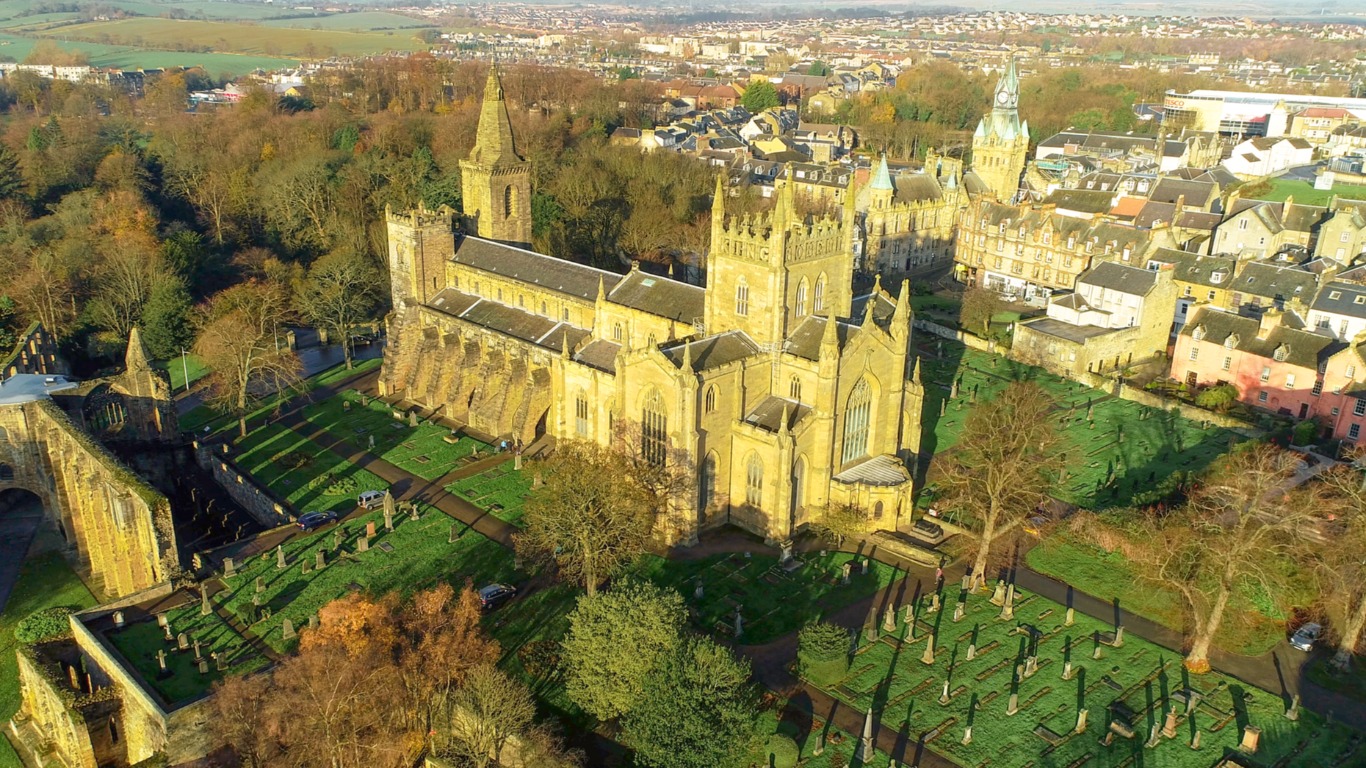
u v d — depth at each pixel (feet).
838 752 273.13
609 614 280.10
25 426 413.39
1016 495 361.92
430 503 414.62
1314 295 572.10
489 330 497.05
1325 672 307.78
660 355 363.76
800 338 387.96
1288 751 273.95
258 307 595.47
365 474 441.27
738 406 381.19
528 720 273.75
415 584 354.33
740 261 384.68
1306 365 490.08
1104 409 518.78
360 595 304.91
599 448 378.32
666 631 277.85
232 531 410.31
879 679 303.48
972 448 410.31
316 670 264.72
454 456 460.55
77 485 376.48
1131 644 320.70
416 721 288.51
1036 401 445.78
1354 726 284.41
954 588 350.84
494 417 474.90
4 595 371.35
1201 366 536.83
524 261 516.73
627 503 338.54
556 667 307.37
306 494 422.82
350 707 270.67
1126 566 363.97
